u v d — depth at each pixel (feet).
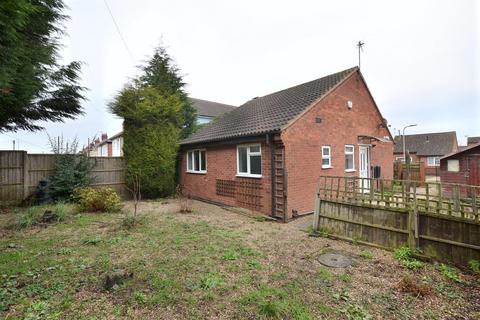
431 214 15.28
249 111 41.16
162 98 40.50
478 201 14.12
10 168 32.04
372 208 18.12
